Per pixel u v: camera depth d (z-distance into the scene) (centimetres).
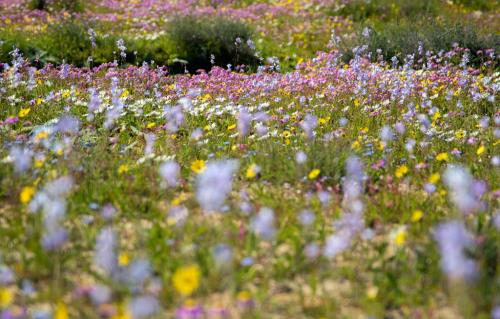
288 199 508
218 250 373
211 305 350
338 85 989
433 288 367
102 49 1380
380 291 365
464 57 1071
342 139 659
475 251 393
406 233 431
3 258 394
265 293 362
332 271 390
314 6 2066
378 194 525
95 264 395
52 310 344
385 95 901
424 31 1391
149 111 851
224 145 682
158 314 334
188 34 1462
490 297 347
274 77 1065
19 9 1881
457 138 707
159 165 578
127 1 2177
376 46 1369
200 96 909
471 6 2123
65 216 446
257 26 1756
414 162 623
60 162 547
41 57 1310
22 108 825
